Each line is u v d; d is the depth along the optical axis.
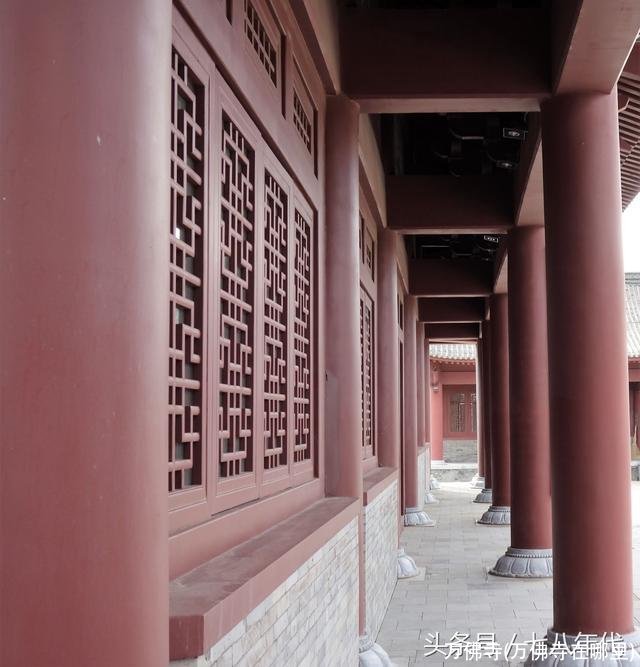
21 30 1.78
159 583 1.97
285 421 4.93
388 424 10.70
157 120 2.02
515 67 6.54
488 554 13.10
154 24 2.03
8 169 1.76
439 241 16.62
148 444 1.93
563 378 6.45
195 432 3.31
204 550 3.29
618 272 6.46
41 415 1.74
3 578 1.71
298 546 3.82
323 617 4.51
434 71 6.53
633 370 31.75
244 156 4.14
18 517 1.72
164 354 2.04
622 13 5.32
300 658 3.89
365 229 9.44
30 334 1.74
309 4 5.10
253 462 4.16
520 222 10.46
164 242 2.05
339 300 6.12
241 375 3.99
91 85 1.84
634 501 23.08
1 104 1.77
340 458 6.02
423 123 13.16
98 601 1.78
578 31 5.58
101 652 1.78
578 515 6.35
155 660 1.94
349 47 6.54
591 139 6.49
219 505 3.59
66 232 1.78
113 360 1.84
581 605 6.32
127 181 1.90
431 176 10.70
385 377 10.71
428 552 13.39
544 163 6.70
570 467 6.39
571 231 6.48
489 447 21.58
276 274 4.76
